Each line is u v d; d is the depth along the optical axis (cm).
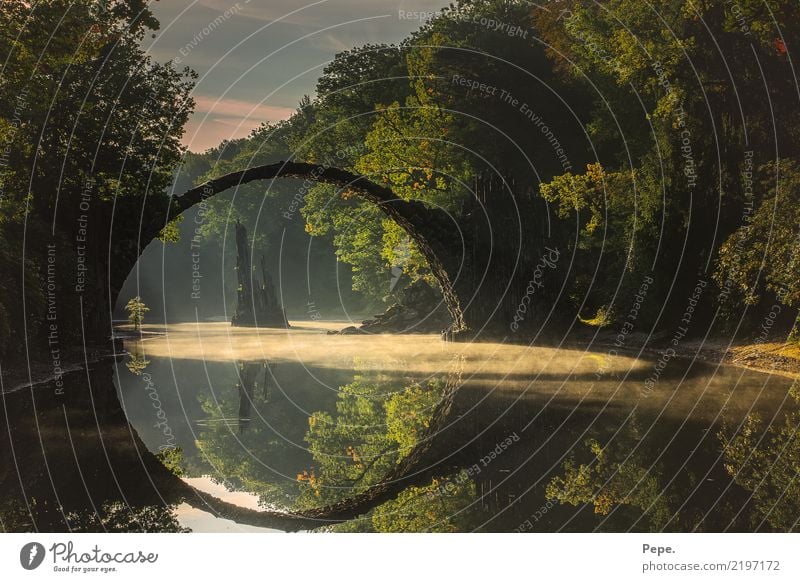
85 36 4041
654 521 1317
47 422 2338
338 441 2180
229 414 2617
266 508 1530
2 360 3312
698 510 1367
